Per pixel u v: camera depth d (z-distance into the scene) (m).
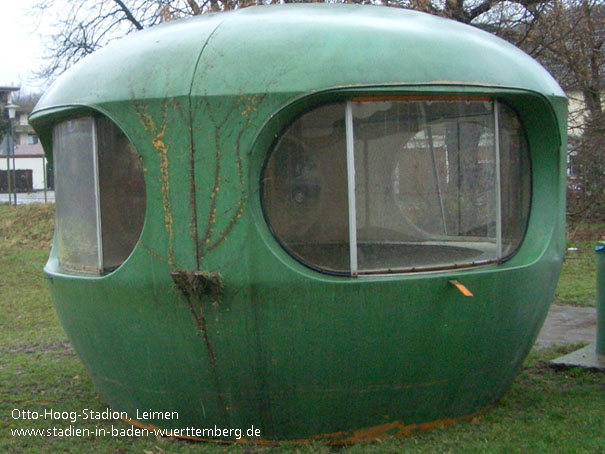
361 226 4.41
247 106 4.27
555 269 5.15
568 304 10.25
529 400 5.60
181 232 4.39
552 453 4.45
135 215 4.68
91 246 4.99
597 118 14.09
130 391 5.00
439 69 4.43
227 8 12.80
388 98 4.41
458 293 4.51
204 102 4.32
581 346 7.47
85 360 5.23
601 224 17.05
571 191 16.28
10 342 8.90
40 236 19.75
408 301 4.39
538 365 6.77
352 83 4.25
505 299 4.73
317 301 4.30
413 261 4.55
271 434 4.71
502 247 4.86
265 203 4.38
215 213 4.33
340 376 4.48
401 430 4.78
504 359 5.03
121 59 4.80
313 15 4.73
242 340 4.41
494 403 5.40
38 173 50.47
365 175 4.41
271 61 4.34
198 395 4.69
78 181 5.07
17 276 14.65
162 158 4.42
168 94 4.40
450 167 4.62
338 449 4.66
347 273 4.36
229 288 4.33
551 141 5.05
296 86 4.24
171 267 4.43
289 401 4.56
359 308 4.32
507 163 4.89
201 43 4.54
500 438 4.72
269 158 4.37
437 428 4.90
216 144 4.32
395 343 4.45
